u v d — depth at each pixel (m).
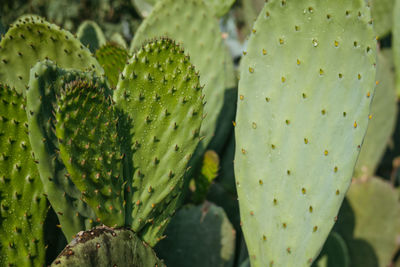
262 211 0.80
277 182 0.79
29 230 0.71
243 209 0.81
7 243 0.70
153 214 0.75
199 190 1.03
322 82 0.79
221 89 1.06
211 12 1.07
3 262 0.70
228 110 1.26
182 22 1.06
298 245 0.78
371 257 1.40
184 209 1.03
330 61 0.79
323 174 0.78
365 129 0.79
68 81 0.71
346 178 0.78
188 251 1.03
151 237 0.76
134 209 0.73
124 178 0.73
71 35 0.81
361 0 0.77
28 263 0.71
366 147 1.47
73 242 0.66
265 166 0.80
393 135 1.81
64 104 0.65
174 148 0.75
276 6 0.79
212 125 1.04
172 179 0.75
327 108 0.79
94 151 0.68
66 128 0.65
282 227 0.79
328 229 0.78
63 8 2.92
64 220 0.69
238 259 1.17
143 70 0.73
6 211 0.70
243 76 0.80
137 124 0.74
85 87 0.67
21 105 0.71
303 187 0.78
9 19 2.86
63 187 0.69
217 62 1.06
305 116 0.79
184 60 0.74
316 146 0.79
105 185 0.69
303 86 0.79
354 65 0.78
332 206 0.78
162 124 0.74
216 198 1.20
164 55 0.74
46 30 0.80
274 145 0.79
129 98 0.73
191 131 0.76
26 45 0.80
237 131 0.81
